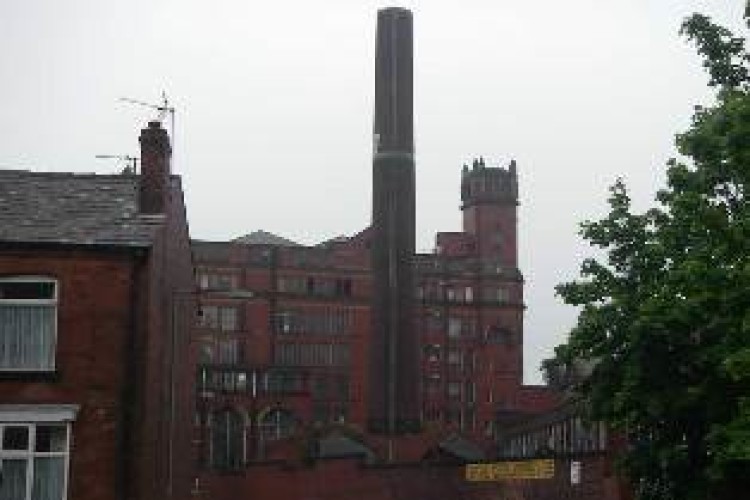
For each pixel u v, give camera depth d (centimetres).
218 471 6291
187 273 4247
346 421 11769
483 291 13000
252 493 6219
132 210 2619
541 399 10894
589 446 5256
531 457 4594
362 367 12156
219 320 11856
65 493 2380
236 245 12106
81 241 2473
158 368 2805
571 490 4188
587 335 2600
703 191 2416
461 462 5394
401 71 7356
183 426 4181
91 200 2642
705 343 2373
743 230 2230
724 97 2427
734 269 2178
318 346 12131
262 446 8788
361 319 12306
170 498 3494
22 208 2570
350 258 12444
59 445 2412
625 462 2680
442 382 12581
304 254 12338
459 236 13662
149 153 2669
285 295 12125
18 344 2445
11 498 2366
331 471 5919
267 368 9775
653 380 2462
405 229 7225
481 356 12825
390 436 6912
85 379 2433
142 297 2492
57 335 2441
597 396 2617
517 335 12988
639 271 2597
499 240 13475
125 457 2416
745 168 2259
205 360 11669
